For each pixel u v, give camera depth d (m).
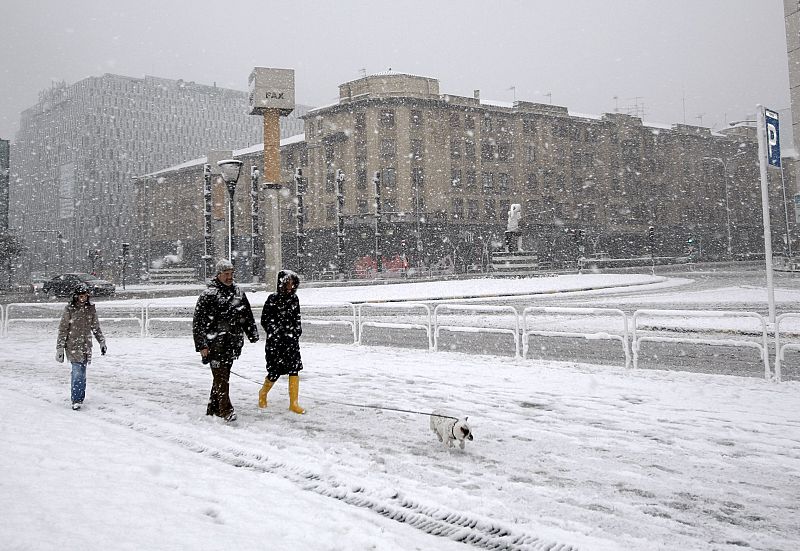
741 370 10.53
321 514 4.32
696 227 92.56
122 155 165.38
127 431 6.68
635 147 87.12
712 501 4.64
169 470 5.25
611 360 11.97
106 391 9.45
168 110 174.88
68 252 158.88
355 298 28.55
